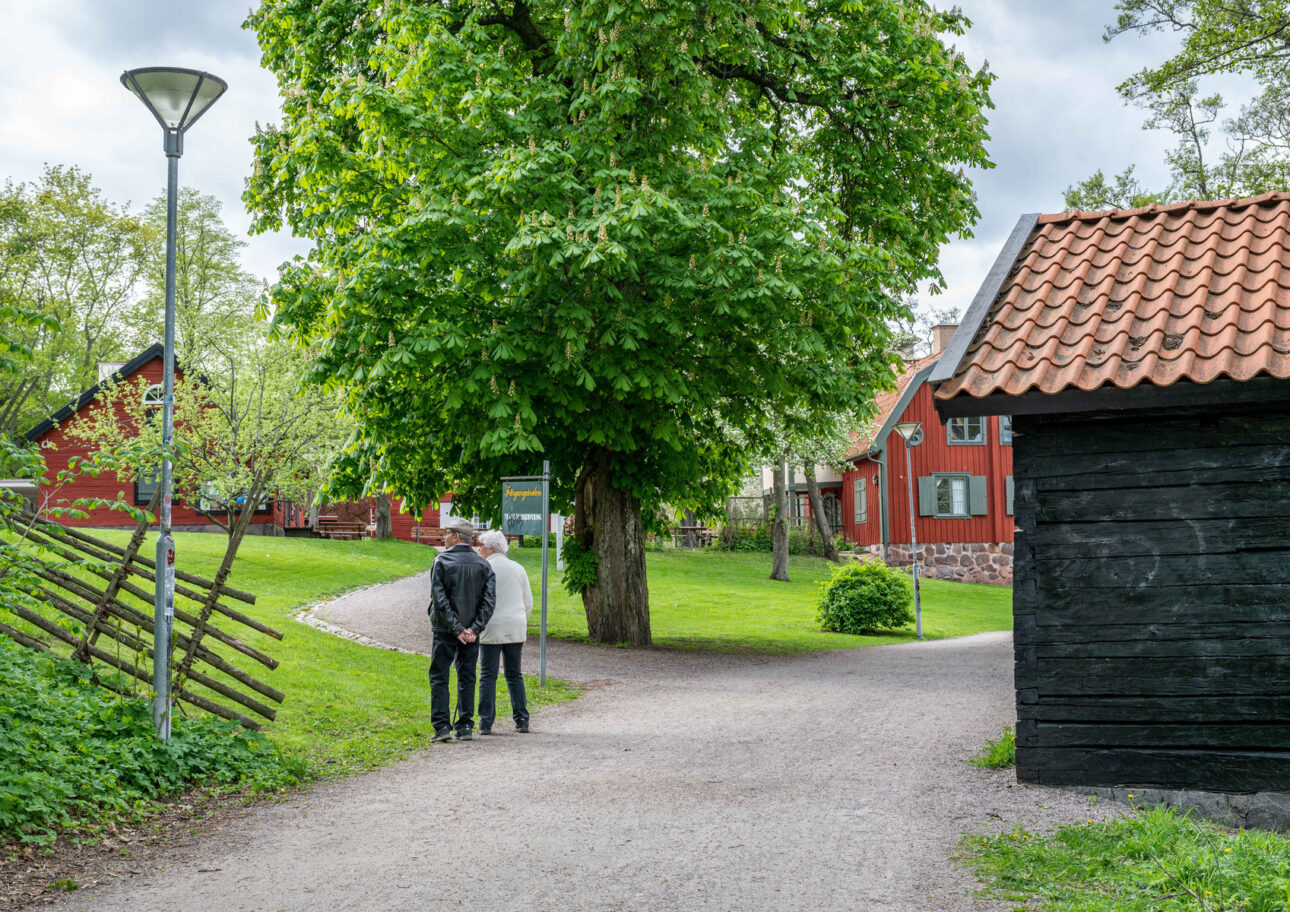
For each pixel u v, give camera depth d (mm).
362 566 31516
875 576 24500
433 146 14875
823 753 9031
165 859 6070
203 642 12164
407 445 18266
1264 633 7051
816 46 17641
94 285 49156
